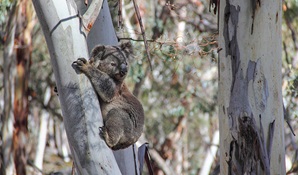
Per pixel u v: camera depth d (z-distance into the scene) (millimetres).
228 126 9742
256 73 9672
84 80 7934
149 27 19875
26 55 18172
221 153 9883
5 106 18078
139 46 15195
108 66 9883
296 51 18562
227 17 9867
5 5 17312
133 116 9992
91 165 7914
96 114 7965
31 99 23281
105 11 10781
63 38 7859
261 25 9695
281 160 9719
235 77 9742
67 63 7848
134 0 8992
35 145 24453
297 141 21422
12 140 17953
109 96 9141
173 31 20156
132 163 10570
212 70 22391
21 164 18078
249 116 9578
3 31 20547
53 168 23453
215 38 14156
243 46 9727
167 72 20484
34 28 20172
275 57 9789
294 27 18438
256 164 9453
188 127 26047
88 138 7871
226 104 9820
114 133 9539
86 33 8109
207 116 25859
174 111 23141
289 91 16797
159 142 25609
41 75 22781
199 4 20344
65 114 7918
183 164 25828
